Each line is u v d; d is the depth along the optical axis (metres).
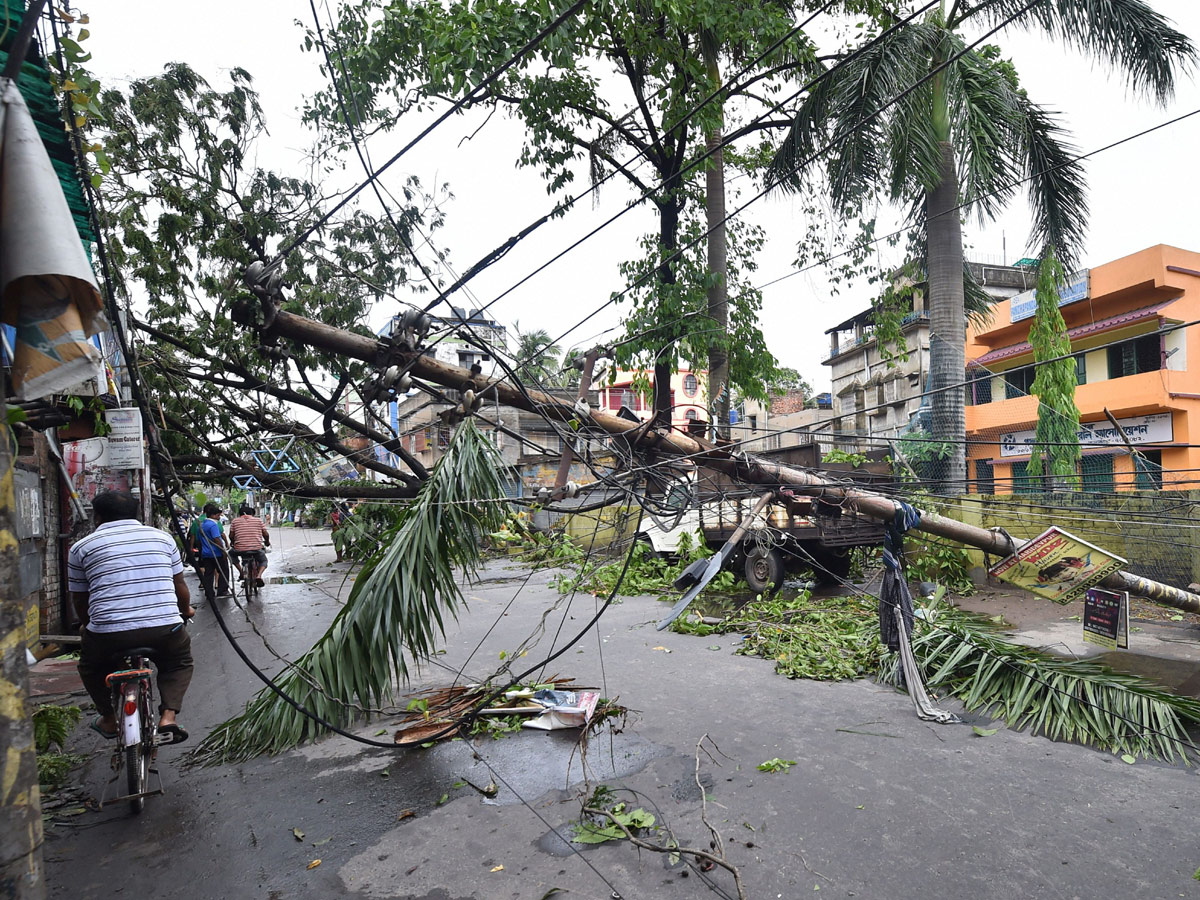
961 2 11.21
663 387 12.70
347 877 3.33
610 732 5.08
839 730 4.98
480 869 3.35
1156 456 18.61
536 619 9.34
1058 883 3.03
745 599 10.48
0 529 1.81
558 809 3.94
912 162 10.26
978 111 10.23
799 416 29.61
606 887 3.16
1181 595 7.01
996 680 5.56
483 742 4.99
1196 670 6.24
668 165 13.23
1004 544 7.18
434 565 5.56
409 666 7.04
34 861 1.81
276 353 5.51
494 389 5.70
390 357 5.27
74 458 9.88
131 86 9.44
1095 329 19.47
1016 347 21.64
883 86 10.30
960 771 4.24
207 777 4.59
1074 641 7.43
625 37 11.16
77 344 2.09
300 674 5.15
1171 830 3.45
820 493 6.61
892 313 13.49
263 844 3.68
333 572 16.72
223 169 10.12
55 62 3.23
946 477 11.77
